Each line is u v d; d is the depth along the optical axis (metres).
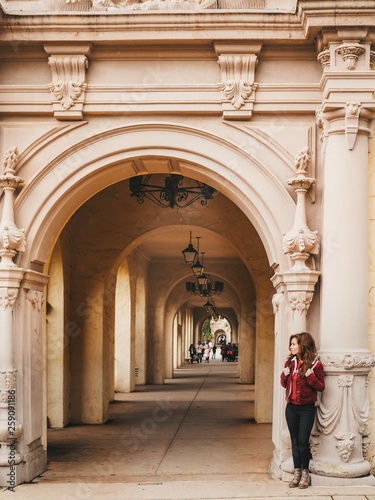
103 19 7.58
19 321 7.60
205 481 7.41
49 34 7.65
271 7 7.81
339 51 7.32
